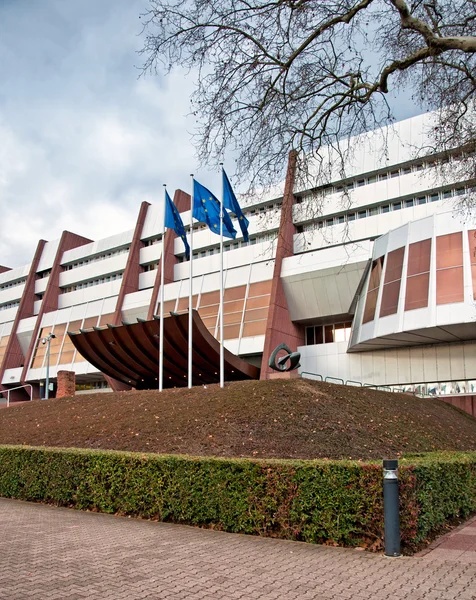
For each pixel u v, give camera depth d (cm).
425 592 511
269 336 3147
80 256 5134
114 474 987
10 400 5075
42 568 603
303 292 3303
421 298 2408
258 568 599
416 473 715
